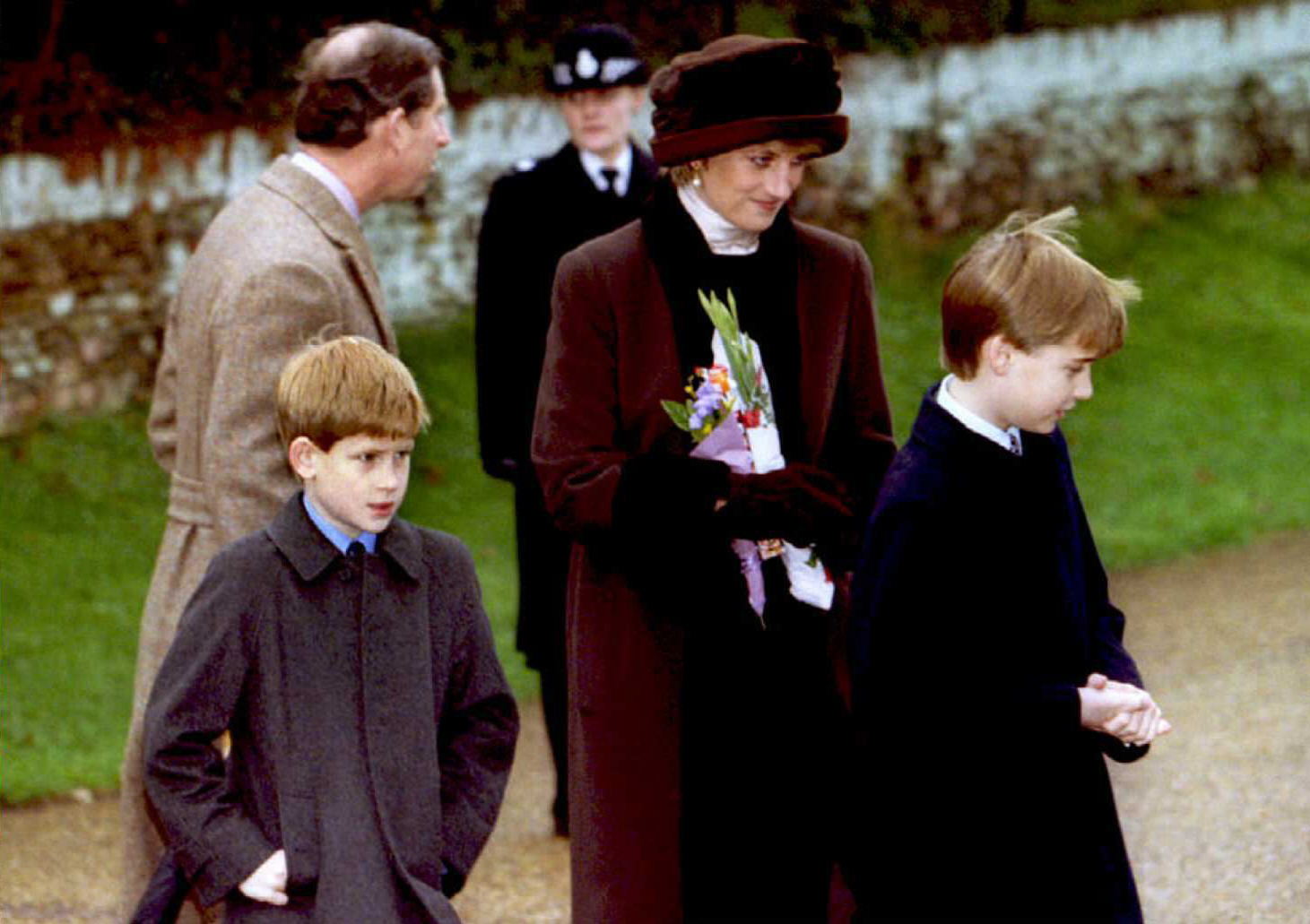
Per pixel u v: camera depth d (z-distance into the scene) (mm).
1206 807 20234
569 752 13367
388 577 11602
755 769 12852
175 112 34844
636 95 19500
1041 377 10898
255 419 13180
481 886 18844
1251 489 35438
